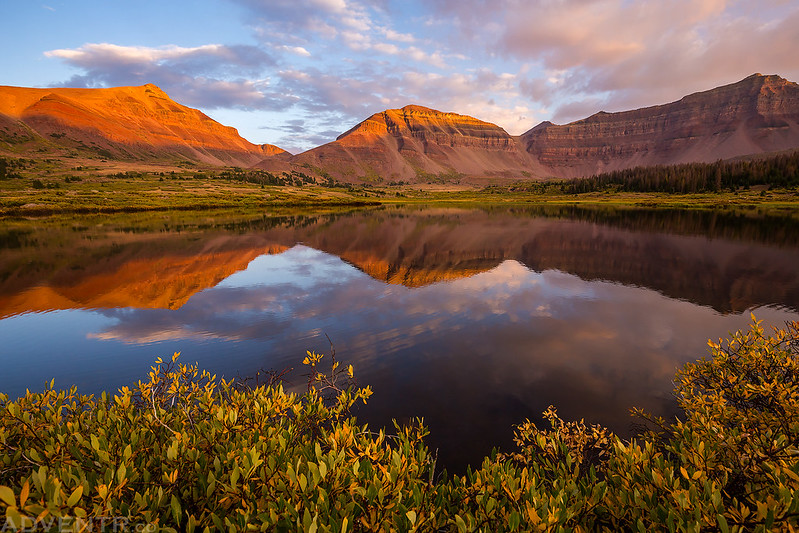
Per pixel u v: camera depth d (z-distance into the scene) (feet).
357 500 10.53
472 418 35.42
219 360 49.57
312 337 57.82
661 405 37.88
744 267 110.63
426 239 189.16
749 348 21.67
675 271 107.14
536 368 46.78
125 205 411.54
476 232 215.72
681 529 9.41
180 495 10.94
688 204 428.56
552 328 61.77
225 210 441.68
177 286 93.50
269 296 83.25
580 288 89.66
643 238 175.42
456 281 98.58
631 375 44.75
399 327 62.39
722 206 384.88
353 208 494.59
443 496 11.93
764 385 17.52
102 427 13.38
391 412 36.55
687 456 12.91
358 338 57.41
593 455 18.99
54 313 72.08
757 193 502.38
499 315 68.80
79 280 101.14
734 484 12.00
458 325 63.31
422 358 49.83
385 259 134.51
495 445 31.19
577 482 13.43
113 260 130.00
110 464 10.60
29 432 12.69
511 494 10.84
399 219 314.35
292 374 44.96
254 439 13.16
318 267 119.55
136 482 11.06
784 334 22.26
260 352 52.08
